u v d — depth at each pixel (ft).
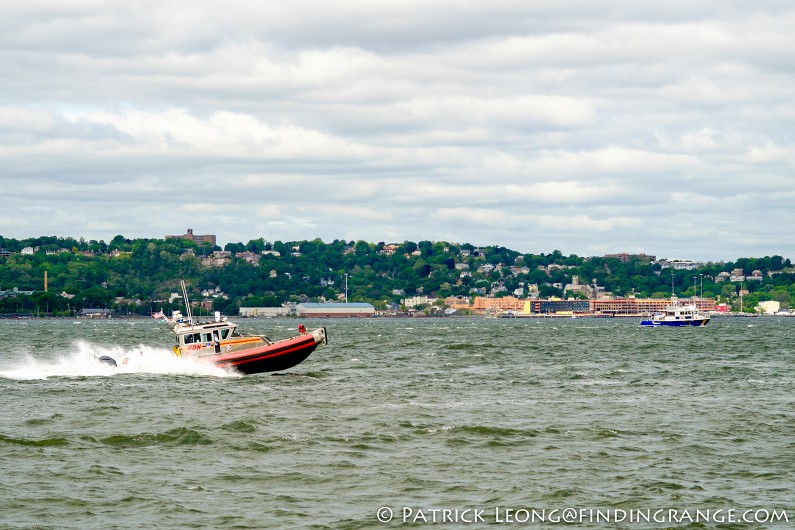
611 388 281.95
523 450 178.70
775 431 198.90
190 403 239.30
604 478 157.99
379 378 311.47
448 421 210.38
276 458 171.42
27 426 205.36
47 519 135.64
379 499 145.79
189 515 137.49
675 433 195.93
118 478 157.07
